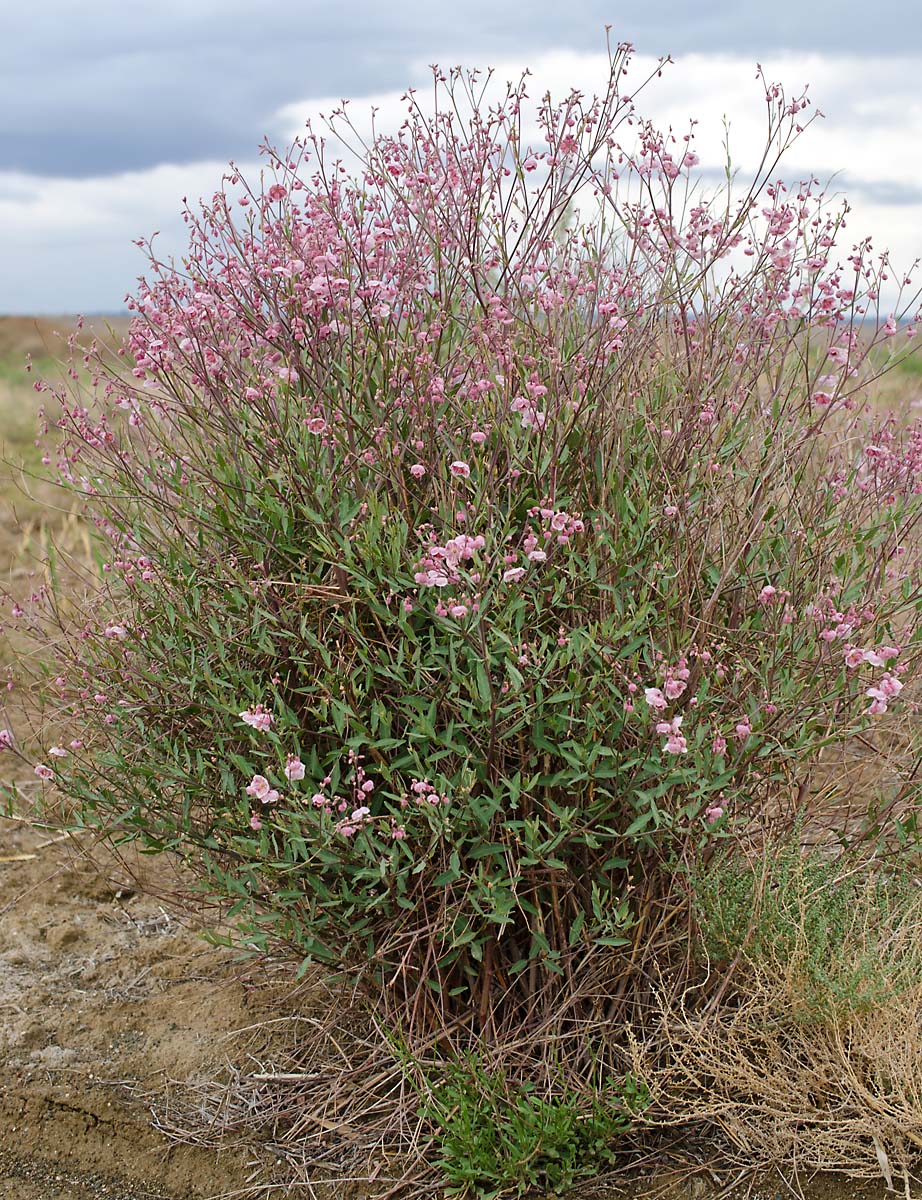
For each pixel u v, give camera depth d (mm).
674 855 2566
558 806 2523
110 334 3004
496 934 2637
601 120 2871
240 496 2660
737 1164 2535
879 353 3219
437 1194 2514
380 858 2516
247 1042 3027
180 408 2895
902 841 2879
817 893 2703
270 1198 2541
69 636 3129
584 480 2730
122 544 2984
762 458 2857
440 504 2533
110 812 2791
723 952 2697
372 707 2494
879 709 2398
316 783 2555
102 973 3377
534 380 2549
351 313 2658
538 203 2879
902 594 2990
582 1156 2510
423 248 2936
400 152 3014
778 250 2893
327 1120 2734
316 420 2430
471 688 2357
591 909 2672
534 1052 2697
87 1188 2596
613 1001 2725
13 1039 3061
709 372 2898
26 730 4434
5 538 5848
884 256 2893
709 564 2783
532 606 2600
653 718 2402
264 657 2721
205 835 2688
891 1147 2541
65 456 3006
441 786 2383
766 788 2832
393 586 2400
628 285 2941
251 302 2846
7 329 15391
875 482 2957
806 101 2846
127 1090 2867
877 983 2566
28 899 3768
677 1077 2627
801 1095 2590
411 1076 2639
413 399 2641
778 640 2641
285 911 2613
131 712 2791
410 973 2727
